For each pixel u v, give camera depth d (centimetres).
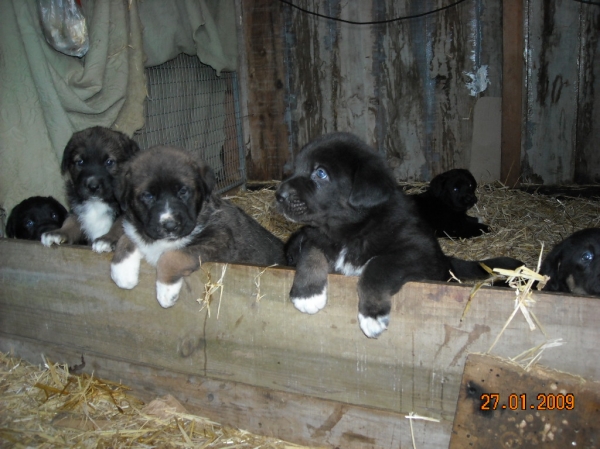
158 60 142
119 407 81
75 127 120
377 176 74
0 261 91
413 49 173
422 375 68
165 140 155
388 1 171
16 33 110
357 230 77
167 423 78
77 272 87
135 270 82
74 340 90
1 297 93
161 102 153
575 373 61
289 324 74
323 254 78
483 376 63
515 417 62
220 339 78
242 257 94
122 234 88
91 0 117
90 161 101
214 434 77
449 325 66
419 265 71
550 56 166
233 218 96
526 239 140
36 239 105
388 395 71
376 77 178
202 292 78
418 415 69
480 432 64
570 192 170
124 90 126
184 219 84
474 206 162
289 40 181
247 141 193
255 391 78
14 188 114
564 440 60
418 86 175
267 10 181
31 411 80
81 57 119
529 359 63
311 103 185
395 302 68
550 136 171
